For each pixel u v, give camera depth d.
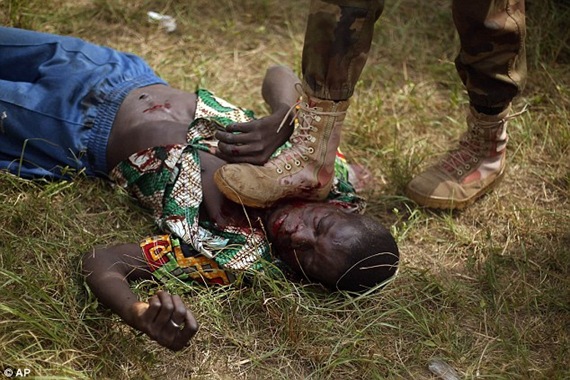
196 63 4.12
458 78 4.20
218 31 4.35
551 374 2.71
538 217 3.42
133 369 2.60
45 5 4.24
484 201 3.49
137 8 4.37
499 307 2.99
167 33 4.29
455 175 3.42
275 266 2.89
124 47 4.17
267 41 4.35
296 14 4.50
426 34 4.45
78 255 2.94
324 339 2.78
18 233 3.04
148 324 2.48
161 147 3.07
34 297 2.71
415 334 2.86
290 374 2.70
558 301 3.01
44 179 3.20
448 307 2.99
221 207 3.02
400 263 3.16
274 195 2.92
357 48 2.73
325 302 2.93
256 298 2.87
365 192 3.49
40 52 3.38
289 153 2.95
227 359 2.71
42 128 3.19
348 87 2.82
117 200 3.21
